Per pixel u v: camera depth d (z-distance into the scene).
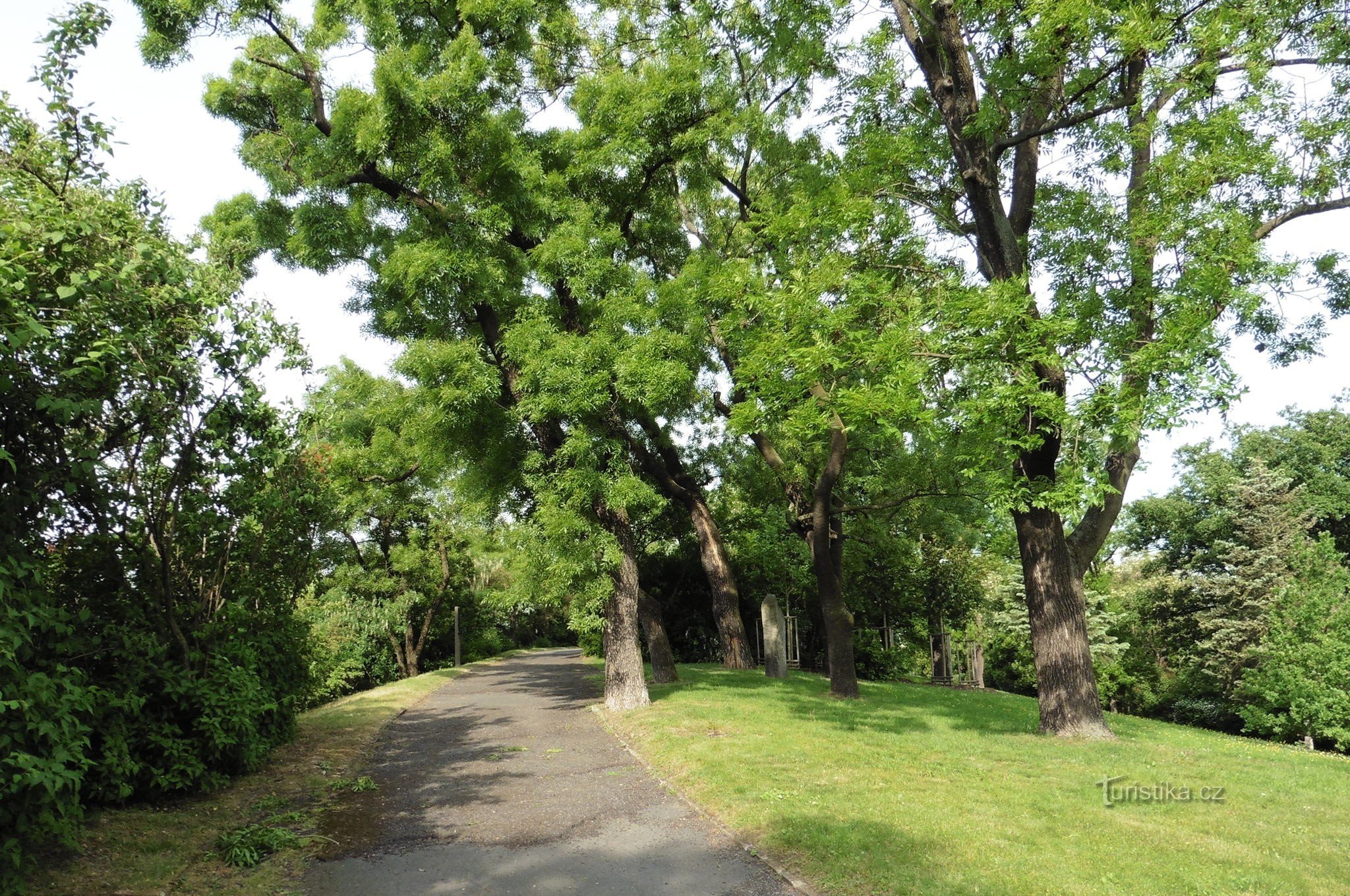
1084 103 11.05
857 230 11.91
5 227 4.94
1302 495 27.70
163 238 6.80
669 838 6.34
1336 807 7.12
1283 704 19.81
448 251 11.91
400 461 18.61
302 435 9.41
